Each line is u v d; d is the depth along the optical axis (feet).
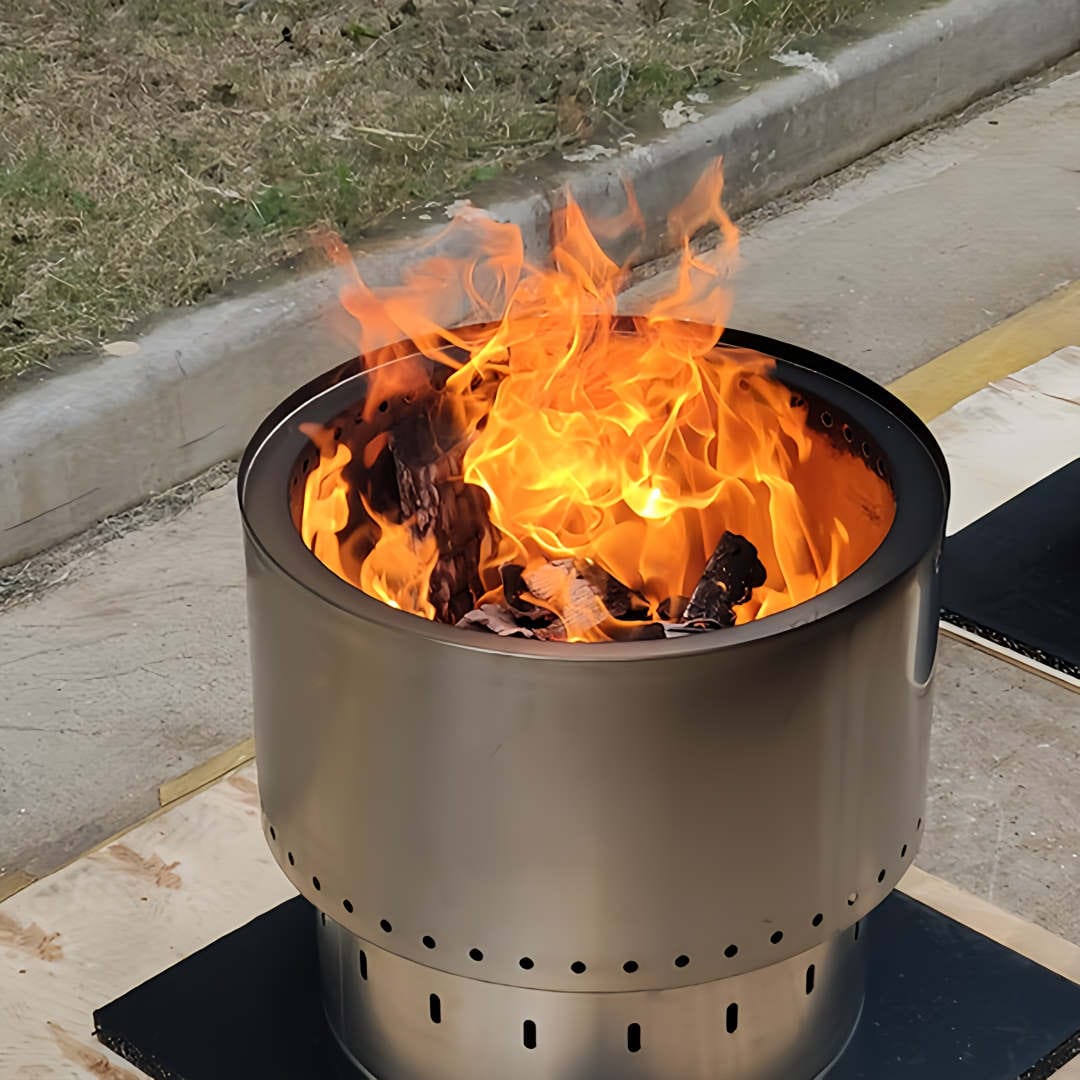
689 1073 5.91
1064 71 17.81
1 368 11.24
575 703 4.93
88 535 11.34
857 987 6.48
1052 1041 6.46
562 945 5.37
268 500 5.62
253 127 14.65
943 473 5.62
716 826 5.20
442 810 5.23
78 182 13.44
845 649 5.13
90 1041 6.62
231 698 10.05
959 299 14.01
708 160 14.76
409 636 4.99
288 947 6.91
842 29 16.38
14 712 9.92
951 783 8.56
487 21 16.57
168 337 11.61
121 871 7.32
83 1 16.56
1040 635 8.90
